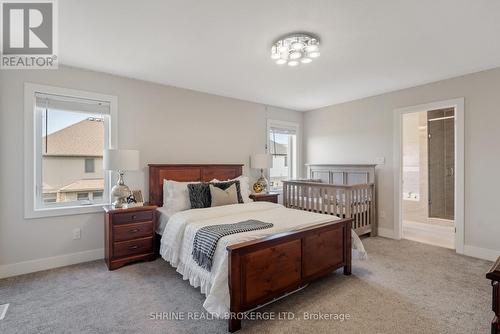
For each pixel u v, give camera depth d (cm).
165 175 370
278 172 539
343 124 494
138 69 324
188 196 344
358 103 469
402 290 244
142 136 364
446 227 497
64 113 316
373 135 447
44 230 296
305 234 234
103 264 311
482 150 328
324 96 450
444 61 300
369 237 429
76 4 193
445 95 361
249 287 193
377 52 276
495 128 319
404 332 183
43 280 266
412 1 189
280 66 315
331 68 322
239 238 209
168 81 371
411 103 397
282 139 547
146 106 368
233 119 462
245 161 480
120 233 299
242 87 399
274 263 210
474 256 333
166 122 386
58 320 198
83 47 263
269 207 349
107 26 224
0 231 272
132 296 234
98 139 338
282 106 525
